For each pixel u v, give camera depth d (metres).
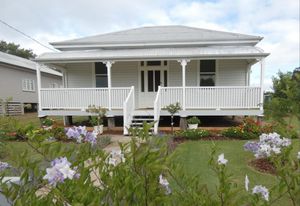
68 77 13.52
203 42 13.59
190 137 8.88
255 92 10.41
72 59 11.10
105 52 12.23
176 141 8.54
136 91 13.08
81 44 14.16
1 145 4.97
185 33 15.02
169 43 13.65
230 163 5.71
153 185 1.49
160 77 12.95
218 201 1.54
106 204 1.49
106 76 13.35
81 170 1.53
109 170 1.69
